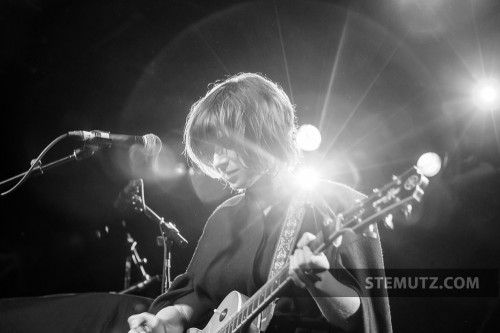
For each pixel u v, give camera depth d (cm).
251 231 205
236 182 201
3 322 272
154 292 468
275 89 205
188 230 490
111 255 609
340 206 186
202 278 216
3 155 649
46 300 281
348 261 176
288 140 198
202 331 205
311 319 192
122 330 271
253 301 183
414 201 144
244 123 194
